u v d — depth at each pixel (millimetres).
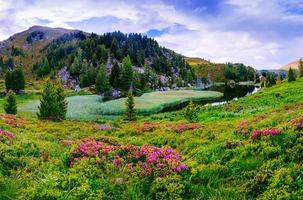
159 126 29547
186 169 11891
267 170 10984
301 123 14109
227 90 170250
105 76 148375
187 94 132250
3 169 11539
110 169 11602
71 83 195000
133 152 13141
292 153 11820
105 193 9992
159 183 10617
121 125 34438
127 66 158500
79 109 80750
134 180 10805
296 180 10016
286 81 111250
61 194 9617
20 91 143000
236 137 17781
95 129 29469
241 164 12125
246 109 54250
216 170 11898
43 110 44500
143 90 171125
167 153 13500
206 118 47844
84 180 10508
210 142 18750
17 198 9375
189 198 10164
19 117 34719
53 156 14164
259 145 13266
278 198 9359
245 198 9914
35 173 11609
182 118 52219
